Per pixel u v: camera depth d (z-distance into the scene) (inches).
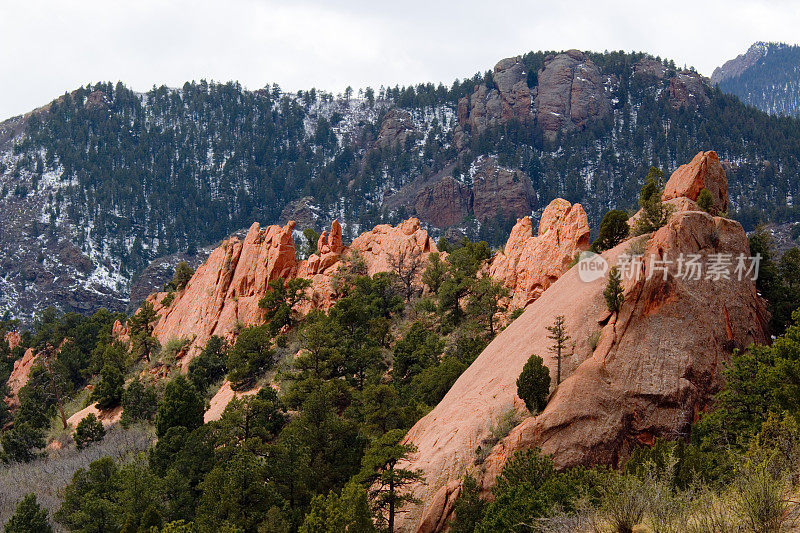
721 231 2098.9
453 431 1980.8
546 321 2126.0
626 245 2146.9
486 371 2196.1
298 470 2281.0
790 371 1647.4
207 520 2106.3
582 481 1515.7
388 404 2576.3
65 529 2524.6
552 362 1943.9
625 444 1765.5
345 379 3085.6
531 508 1457.9
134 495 2383.1
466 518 1702.8
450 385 2657.5
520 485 1594.5
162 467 2755.9
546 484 1552.7
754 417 1690.5
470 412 2017.7
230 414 2728.8
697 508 935.7
